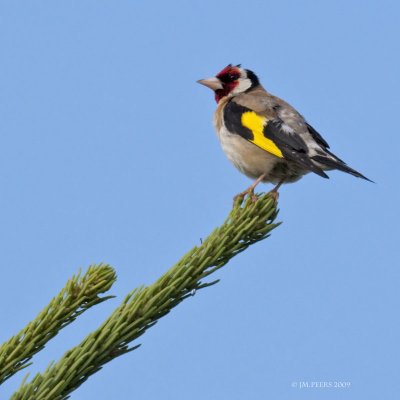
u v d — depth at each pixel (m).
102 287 4.77
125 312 4.79
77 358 4.50
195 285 5.28
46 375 4.42
